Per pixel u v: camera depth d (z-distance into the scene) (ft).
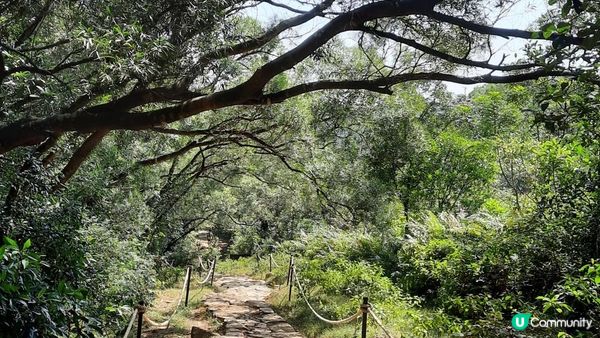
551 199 28.89
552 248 27.09
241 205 82.58
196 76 18.85
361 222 49.52
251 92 16.39
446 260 34.12
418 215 50.31
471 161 54.95
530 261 27.50
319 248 53.67
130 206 36.04
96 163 30.99
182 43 17.49
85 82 18.83
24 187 19.71
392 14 16.49
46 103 21.07
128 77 16.81
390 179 50.52
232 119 36.65
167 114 16.61
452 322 25.54
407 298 32.14
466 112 68.64
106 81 16.93
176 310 38.17
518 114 65.36
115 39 14.79
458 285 31.17
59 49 24.62
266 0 22.25
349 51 25.57
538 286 27.14
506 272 28.81
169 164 64.54
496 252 29.30
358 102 31.45
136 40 15.17
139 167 39.06
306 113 37.06
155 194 48.47
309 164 43.32
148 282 34.19
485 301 25.73
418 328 24.88
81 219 22.08
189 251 71.87
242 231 89.97
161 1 16.74
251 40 20.77
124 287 25.52
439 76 17.69
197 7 16.81
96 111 16.76
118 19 15.97
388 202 49.47
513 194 42.37
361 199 46.62
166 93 17.88
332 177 45.34
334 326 29.91
